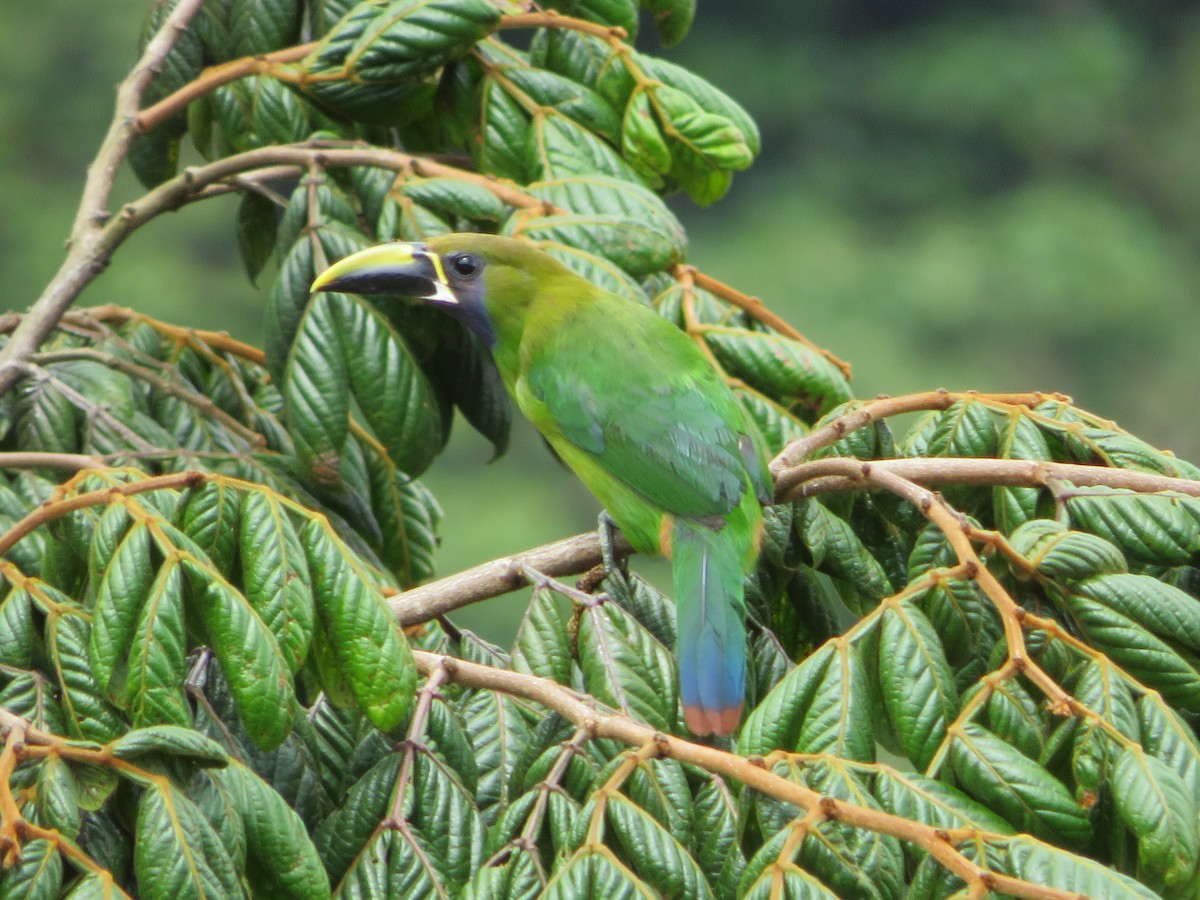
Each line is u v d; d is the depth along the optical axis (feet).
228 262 130.82
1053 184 158.61
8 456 23.70
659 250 28.53
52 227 131.34
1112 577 20.08
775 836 17.15
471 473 127.24
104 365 27.99
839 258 146.30
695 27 163.22
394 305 28.66
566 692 19.44
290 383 26.53
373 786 19.44
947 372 142.72
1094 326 147.64
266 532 19.22
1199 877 17.79
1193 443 143.13
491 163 30.12
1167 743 18.81
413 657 19.58
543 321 27.30
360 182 29.40
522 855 17.87
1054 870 16.39
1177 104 163.53
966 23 165.17
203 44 32.86
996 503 22.85
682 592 23.50
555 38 31.04
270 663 18.39
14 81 134.51
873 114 161.07
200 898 16.61
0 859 16.12
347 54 28.99
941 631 20.53
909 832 16.71
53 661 19.47
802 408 28.32
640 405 25.67
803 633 25.14
